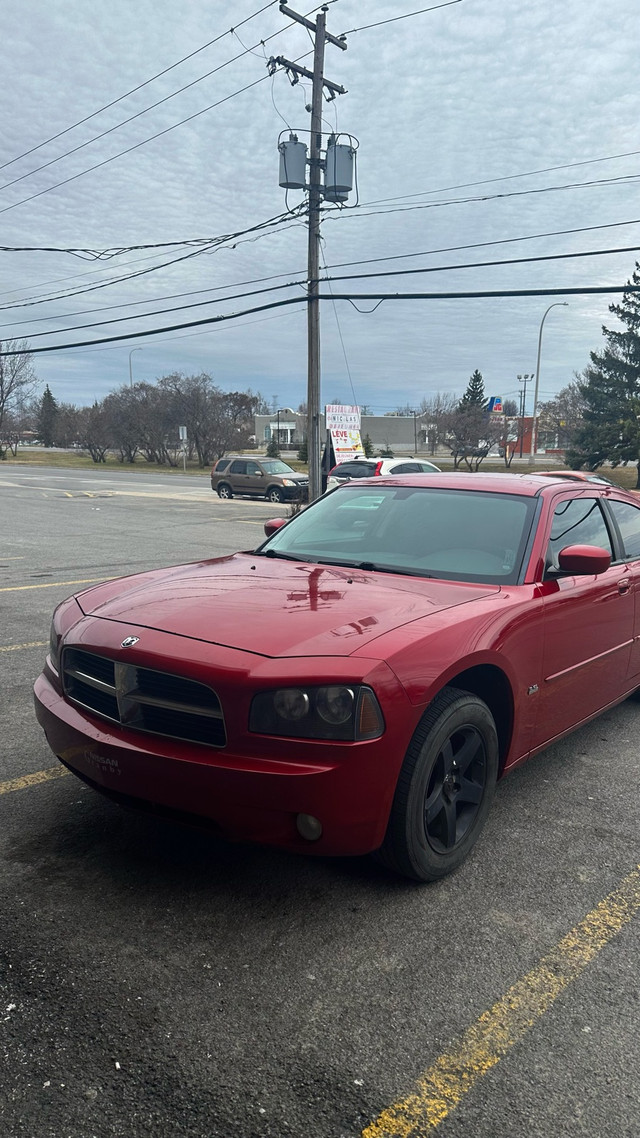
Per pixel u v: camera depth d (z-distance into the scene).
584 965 2.64
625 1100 2.08
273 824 2.65
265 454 72.12
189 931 2.74
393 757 2.71
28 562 11.42
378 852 2.95
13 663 6.06
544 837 3.52
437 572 3.71
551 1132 1.97
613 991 2.52
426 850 2.97
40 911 2.83
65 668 3.22
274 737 2.62
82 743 2.98
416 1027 2.32
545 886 3.12
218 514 20.36
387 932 2.78
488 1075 2.15
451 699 2.98
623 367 46.12
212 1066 2.15
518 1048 2.26
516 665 3.34
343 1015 2.36
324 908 2.92
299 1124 1.97
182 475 46.44
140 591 3.52
